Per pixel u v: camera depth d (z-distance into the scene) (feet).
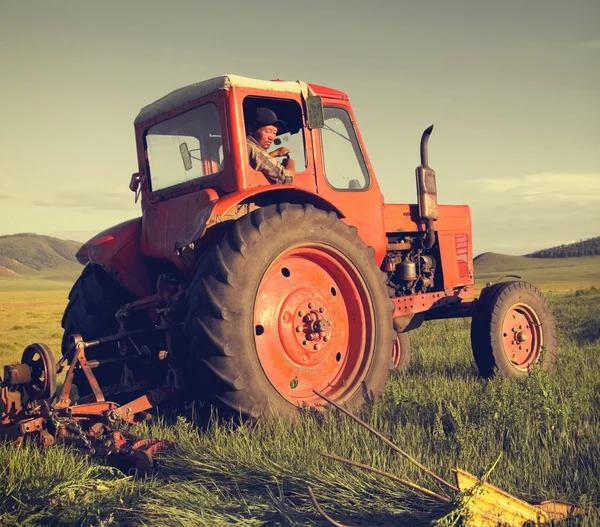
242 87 15.81
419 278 22.11
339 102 18.76
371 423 14.83
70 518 9.75
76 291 19.30
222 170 15.90
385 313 17.37
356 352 17.03
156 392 14.76
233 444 12.90
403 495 10.07
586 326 42.57
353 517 9.50
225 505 10.11
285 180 16.35
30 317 124.36
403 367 24.90
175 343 15.87
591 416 15.35
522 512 9.05
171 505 10.11
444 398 16.89
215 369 14.14
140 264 18.15
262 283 15.44
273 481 10.96
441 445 12.91
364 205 18.94
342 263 16.70
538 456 12.07
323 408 15.49
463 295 23.40
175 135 17.40
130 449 12.01
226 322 14.19
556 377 20.40
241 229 14.82
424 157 21.63
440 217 23.07
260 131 16.83
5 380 13.88
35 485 11.04
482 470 9.73
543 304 23.15
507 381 17.54
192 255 15.52
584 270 615.98
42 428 13.52
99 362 15.42
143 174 18.04
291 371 15.81
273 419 14.39
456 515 8.60
